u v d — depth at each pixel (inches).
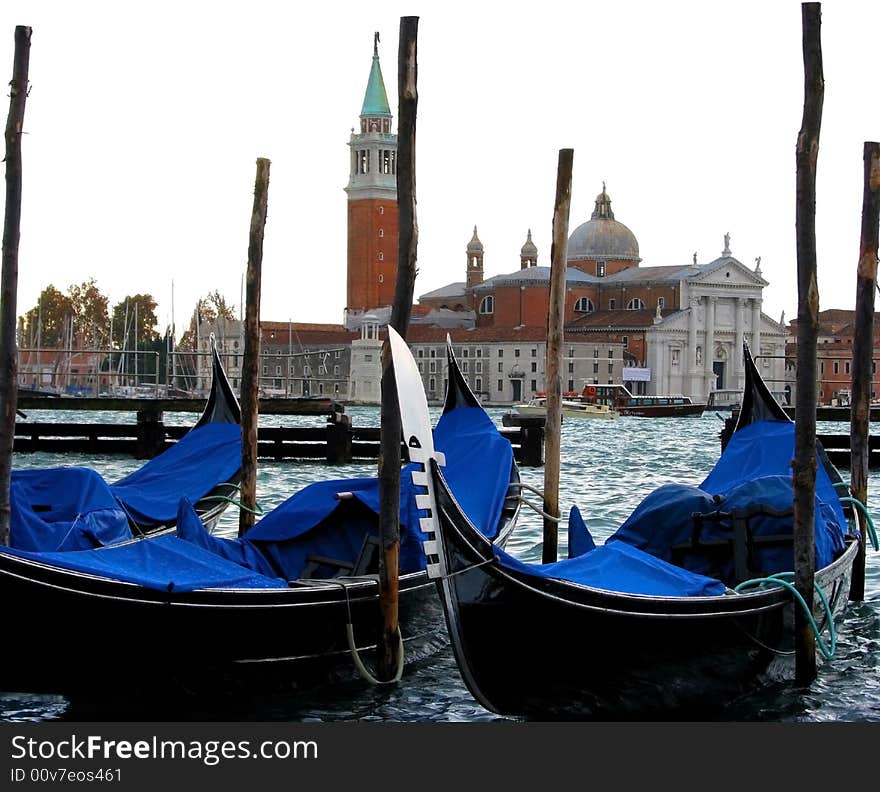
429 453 422.9
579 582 448.5
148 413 1467.8
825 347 6038.4
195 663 449.4
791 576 518.9
